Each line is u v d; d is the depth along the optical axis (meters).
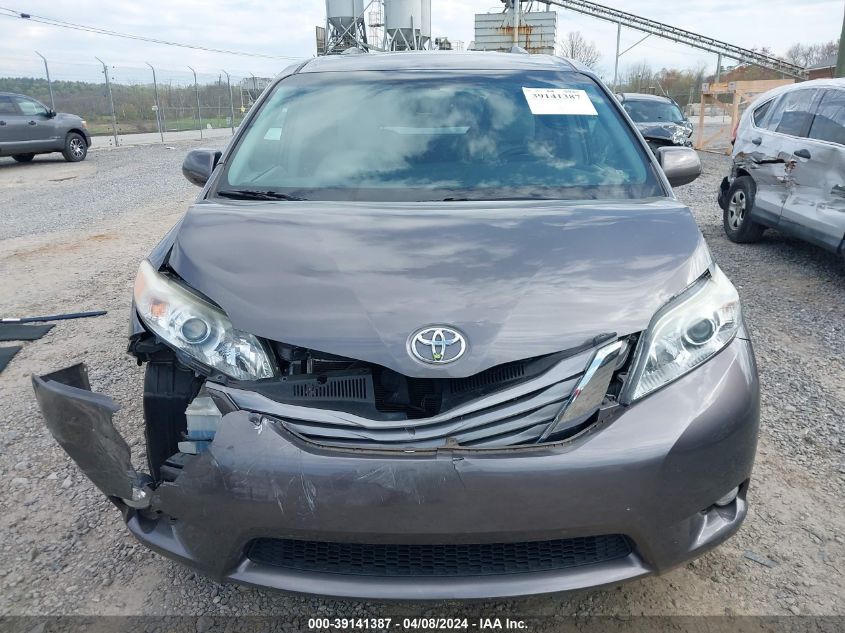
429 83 3.23
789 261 6.94
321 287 2.01
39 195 12.82
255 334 1.92
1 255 7.59
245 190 2.75
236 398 1.86
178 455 2.06
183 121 32.69
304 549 1.90
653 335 1.96
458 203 2.61
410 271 2.05
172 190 12.94
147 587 2.41
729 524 2.05
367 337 1.88
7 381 4.16
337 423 1.81
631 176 2.85
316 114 3.09
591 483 1.79
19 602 2.34
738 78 43.50
